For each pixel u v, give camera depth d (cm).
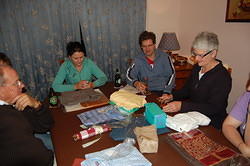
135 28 318
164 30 343
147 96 168
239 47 236
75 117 131
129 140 101
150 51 214
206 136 107
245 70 233
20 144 81
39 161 86
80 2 283
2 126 82
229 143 102
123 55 327
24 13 268
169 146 99
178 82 292
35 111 115
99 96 159
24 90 129
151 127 105
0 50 272
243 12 223
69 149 98
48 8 274
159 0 325
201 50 144
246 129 106
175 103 140
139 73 231
